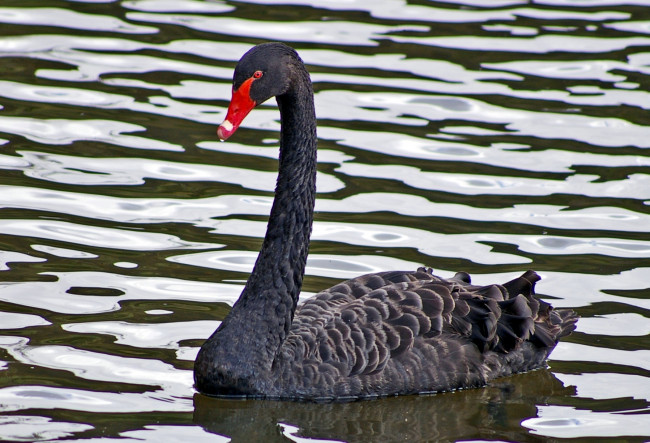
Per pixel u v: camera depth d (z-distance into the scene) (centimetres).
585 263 1406
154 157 1667
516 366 1190
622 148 1744
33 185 1548
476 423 1077
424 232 1480
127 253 1383
